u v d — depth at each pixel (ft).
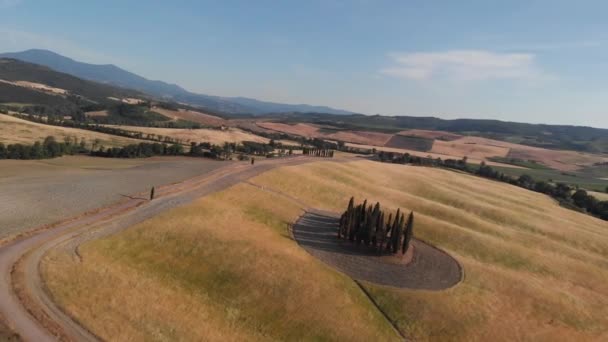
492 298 161.48
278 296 142.72
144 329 107.65
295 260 169.48
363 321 137.90
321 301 143.43
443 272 183.32
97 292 118.93
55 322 100.42
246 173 316.19
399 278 172.04
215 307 134.10
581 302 171.83
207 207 217.36
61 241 152.76
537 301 164.25
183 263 155.53
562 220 326.85
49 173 280.92
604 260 236.84
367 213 211.41
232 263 157.89
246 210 230.07
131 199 221.25
